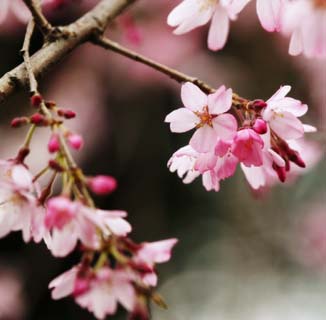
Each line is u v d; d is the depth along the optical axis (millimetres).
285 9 2492
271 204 6801
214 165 2480
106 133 6070
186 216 6410
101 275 2066
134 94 6152
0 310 5715
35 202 2244
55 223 2012
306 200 6875
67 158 2115
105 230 2082
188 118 2510
